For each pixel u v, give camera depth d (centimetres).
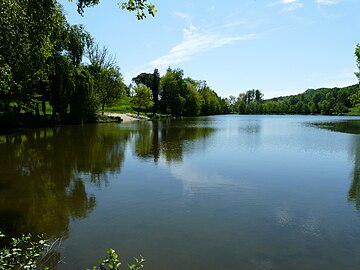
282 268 680
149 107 9619
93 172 1619
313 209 1070
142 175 1554
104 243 802
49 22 1608
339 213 1032
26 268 476
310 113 15075
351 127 5244
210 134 3753
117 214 1014
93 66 6588
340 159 2017
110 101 6806
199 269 671
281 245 791
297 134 3800
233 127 5112
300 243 805
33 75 2108
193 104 10525
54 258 724
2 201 1151
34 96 4203
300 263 702
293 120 8344
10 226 921
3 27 1266
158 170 1669
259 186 1358
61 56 4547
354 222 952
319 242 812
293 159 2014
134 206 1092
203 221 952
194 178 1495
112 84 6762
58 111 4791
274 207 1085
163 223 938
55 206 1095
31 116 4381
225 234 857
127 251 757
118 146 2583
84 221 955
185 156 2116
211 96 12800
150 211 1041
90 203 1128
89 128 4359
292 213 1027
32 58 1766
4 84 1307
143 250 761
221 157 2078
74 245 791
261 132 4097
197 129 4581
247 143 2848
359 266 691
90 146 2561
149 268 675
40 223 941
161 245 789
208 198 1184
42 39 1670
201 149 2444
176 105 9781
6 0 1236
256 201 1151
